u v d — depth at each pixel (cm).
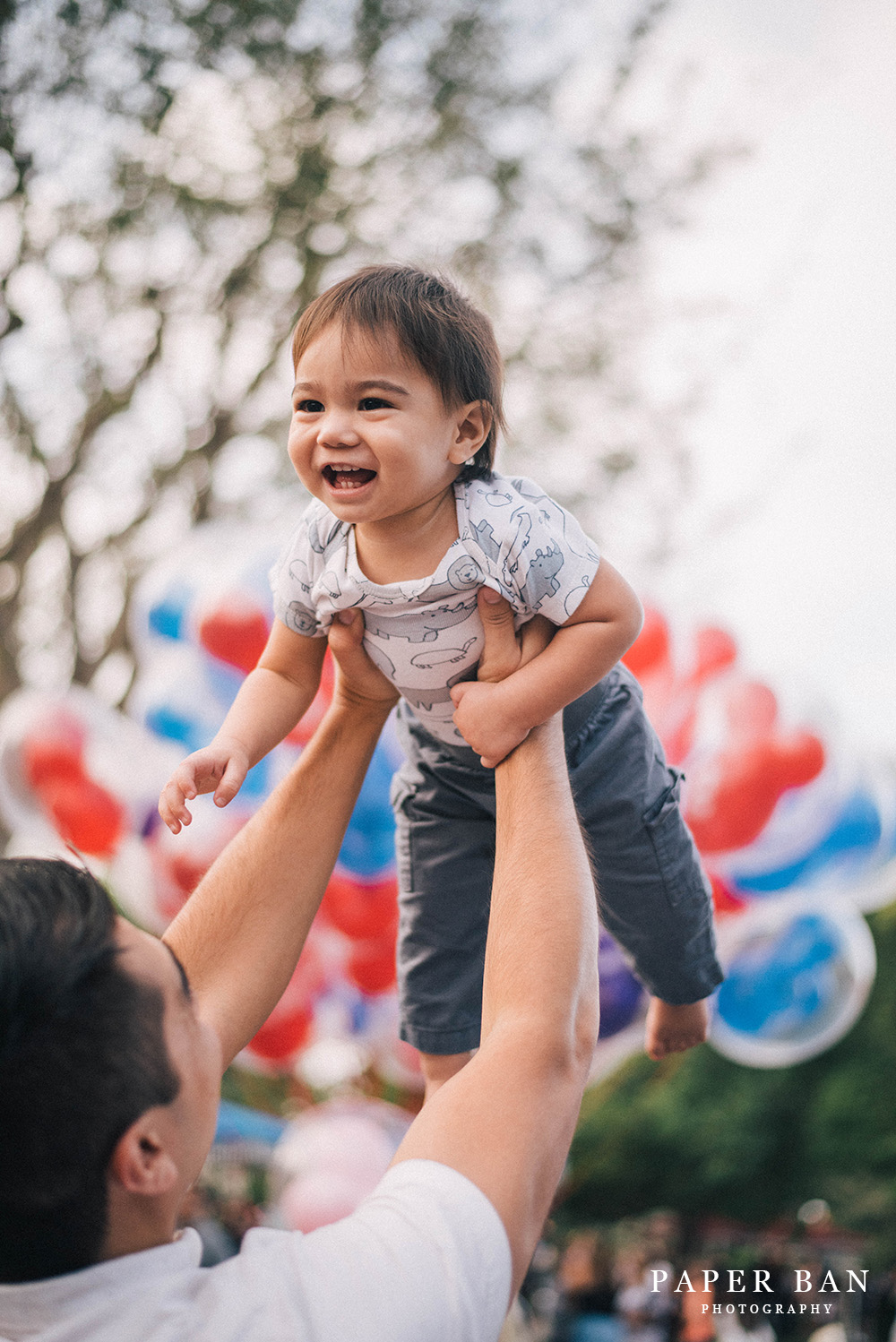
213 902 119
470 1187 88
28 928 83
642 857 154
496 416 130
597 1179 1160
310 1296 81
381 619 131
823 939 431
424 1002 159
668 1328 729
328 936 436
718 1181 1148
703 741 407
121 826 422
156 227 702
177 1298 82
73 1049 81
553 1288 816
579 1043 99
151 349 733
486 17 691
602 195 744
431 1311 82
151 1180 84
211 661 401
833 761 412
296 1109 671
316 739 133
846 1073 1175
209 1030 94
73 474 736
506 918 105
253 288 740
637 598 131
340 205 729
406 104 712
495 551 125
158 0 637
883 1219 1088
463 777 153
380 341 118
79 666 741
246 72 670
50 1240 82
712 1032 446
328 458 120
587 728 150
